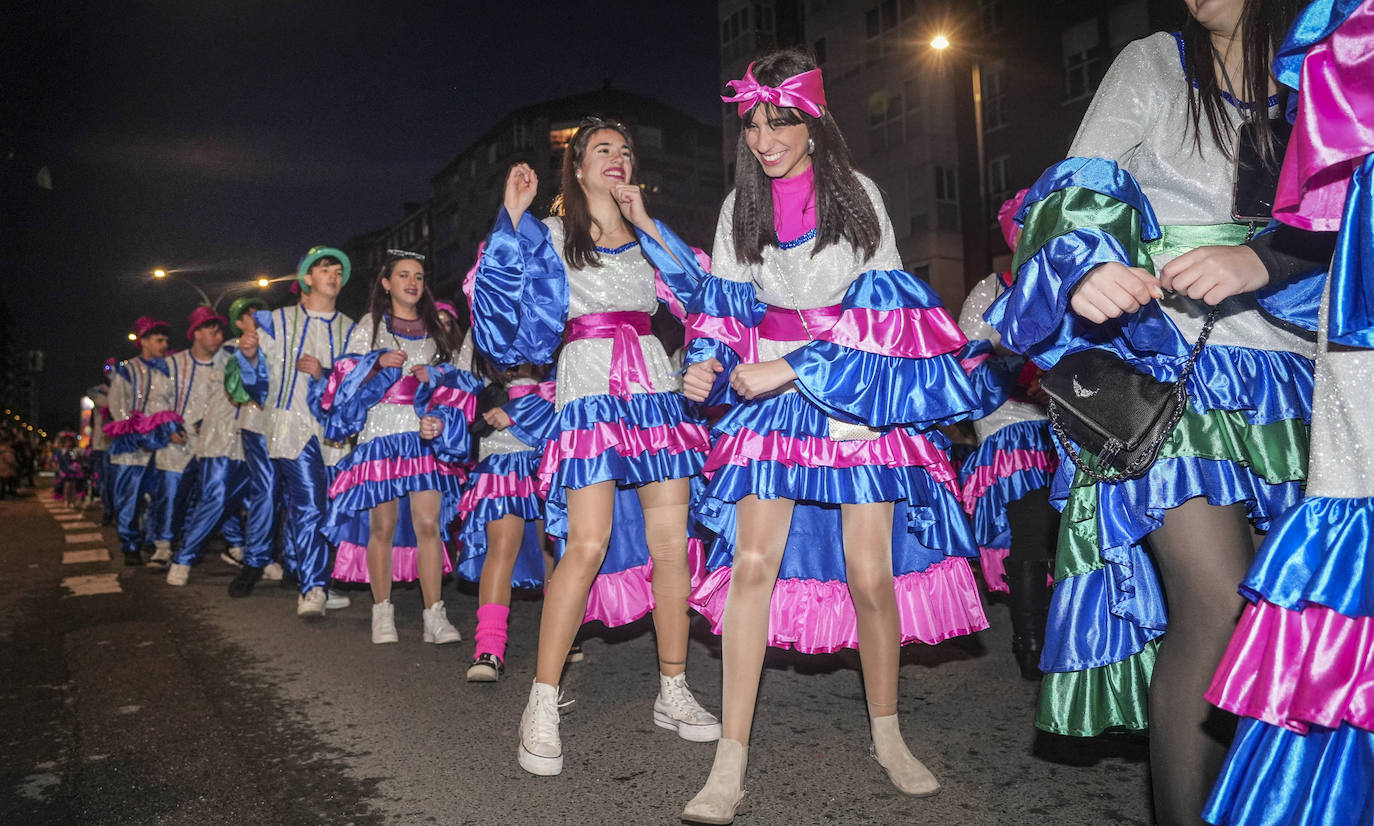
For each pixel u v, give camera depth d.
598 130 3.31
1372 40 1.36
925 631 3.12
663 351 3.41
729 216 2.86
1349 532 1.46
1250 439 1.95
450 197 55.69
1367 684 1.40
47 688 4.28
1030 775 2.91
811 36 27.23
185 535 7.44
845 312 2.59
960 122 24.23
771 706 3.71
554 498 3.30
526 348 3.22
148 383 8.47
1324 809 1.45
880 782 2.89
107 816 2.82
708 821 2.52
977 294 3.76
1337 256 1.44
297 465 5.68
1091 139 1.97
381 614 5.02
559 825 2.66
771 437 2.70
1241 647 1.54
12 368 96.50
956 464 6.09
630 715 3.67
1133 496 1.95
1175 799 1.87
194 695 4.09
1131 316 1.89
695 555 3.71
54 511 17.78
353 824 2.71
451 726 3.58
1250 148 1.91
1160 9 19.77
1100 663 2.15
